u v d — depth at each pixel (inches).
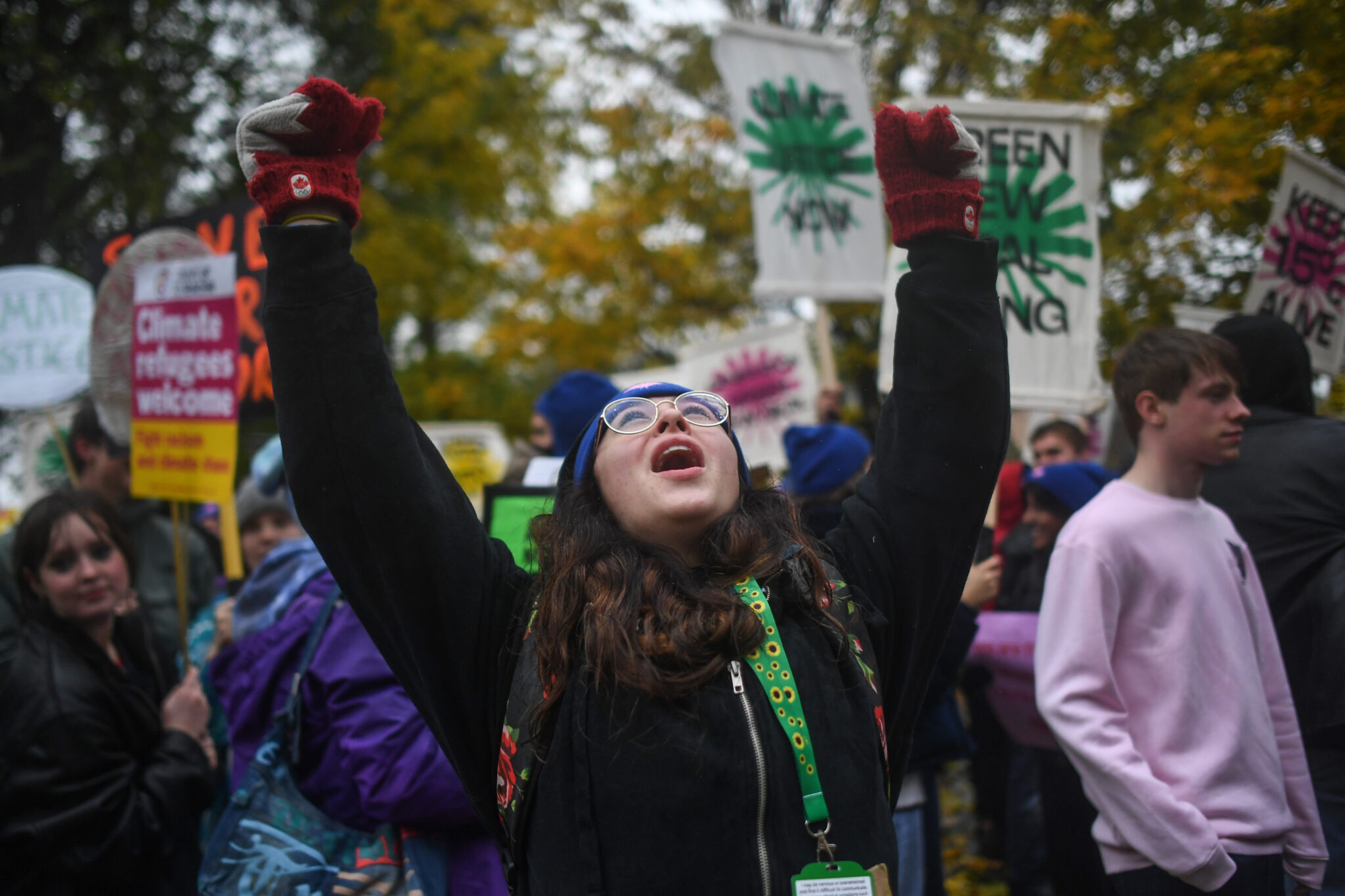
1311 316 157.6
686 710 57.1
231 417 126.3
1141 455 99.1
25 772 97.3
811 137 207.2
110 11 400.5
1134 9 219.3
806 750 57.5
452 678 64.5
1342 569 101.2
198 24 423.2
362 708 91.7
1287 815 92.2
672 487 63.3
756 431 265.7
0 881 97.5
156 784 101.7
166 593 174.9
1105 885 113.0
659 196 462.6
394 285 550.6
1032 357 148.1
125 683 107.4
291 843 91.7
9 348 185.2
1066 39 223.1
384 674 93.4
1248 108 195.5
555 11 477.1
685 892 55.1
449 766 89.4
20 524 107.2
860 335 388.5
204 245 137.6
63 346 185.2
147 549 174.9
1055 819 120.1
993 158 149.5
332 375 60.6
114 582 108.1
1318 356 157.9
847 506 71.2
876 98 351.6
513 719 61.4
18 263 389.7
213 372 128.4
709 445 65.4
